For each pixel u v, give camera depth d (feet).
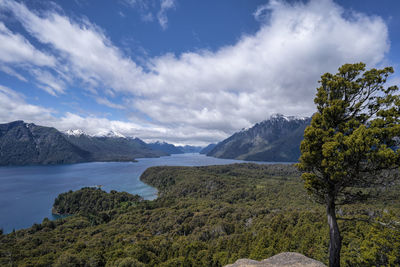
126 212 382.01
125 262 132.87
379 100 48.06
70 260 150.61
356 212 185.88
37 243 226.99
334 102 51.26
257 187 526.16
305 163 52.39
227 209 317.83
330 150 44.14
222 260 145.18
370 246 83.46
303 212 205.98
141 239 226.38
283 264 51.98
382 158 39.32
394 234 73.51
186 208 371.15
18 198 508.12
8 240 240.53
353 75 52.65
